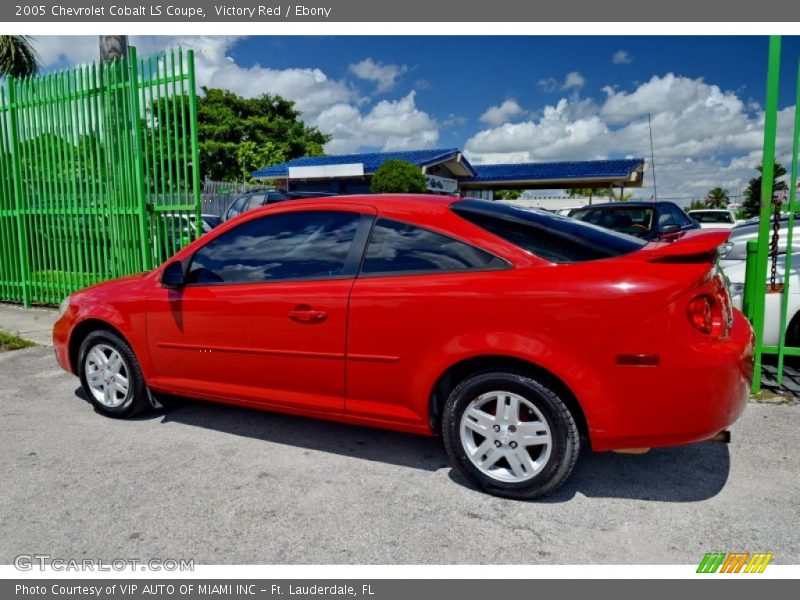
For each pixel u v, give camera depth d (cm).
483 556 271
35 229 895
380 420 342
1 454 387
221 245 396
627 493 323
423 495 325
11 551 280
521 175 2795
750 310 477
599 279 285
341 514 307
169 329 408
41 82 838
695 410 275
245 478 349
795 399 453
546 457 302
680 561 264
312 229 367
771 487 326
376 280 335
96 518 306
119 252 791
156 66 712
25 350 667
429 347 317
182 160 711
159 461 374
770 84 421
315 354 351
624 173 2589
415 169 2278
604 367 282
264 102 3700
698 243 281
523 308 294
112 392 450
